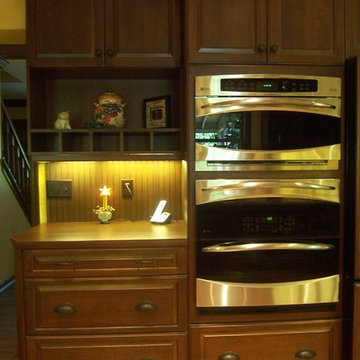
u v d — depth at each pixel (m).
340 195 1.78
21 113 5.86
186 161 1.78
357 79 1.68
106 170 2.22
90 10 1.85
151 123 2.15
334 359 1.81
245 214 1.74
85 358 1.73
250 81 1.73
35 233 1.83
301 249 1.75
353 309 1.73
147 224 2.08
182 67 1.86
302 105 1.73
